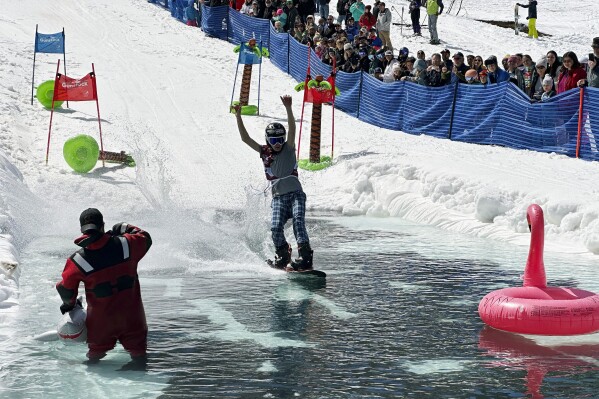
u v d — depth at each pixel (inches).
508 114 818.2
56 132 873.5
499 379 279.6
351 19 1269.7
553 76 808.9
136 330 303.9
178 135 925.2
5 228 504.4
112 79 1127.0
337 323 350.6
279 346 316.8
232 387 271.0
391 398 261.9
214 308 375.6
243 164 841.5
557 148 768.9
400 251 523.5
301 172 812.6
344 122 998.4
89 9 1573.6
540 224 347.9
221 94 1106.7
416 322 352.8
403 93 952.9
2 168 668.1
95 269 295.1
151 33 1456.7
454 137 885.8
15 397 261.3
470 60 932.0
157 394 264.4
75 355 304.3
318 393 265.7
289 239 571.2
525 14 1975.9
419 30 1517.0
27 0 1561.3
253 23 1381.6
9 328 338.3
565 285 420.5
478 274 452.8
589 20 1884.8
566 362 298.8
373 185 723.4
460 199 639.8
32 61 1151.0
